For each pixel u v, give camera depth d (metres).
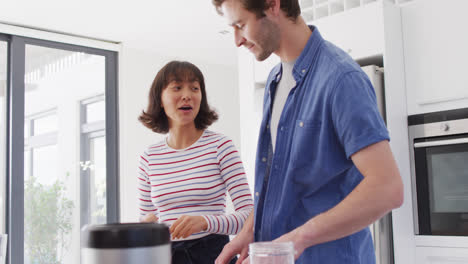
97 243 0.52
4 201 3.77
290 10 1.13
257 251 0.65
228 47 4.48
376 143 0.96
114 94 4.34
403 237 2.42
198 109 1.57
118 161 4.30
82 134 4.56
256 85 3.00
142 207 1.64
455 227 2.35
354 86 1.01
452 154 2.39
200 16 3.72
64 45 4.11
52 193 4.47
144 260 0.52
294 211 1.12
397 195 0.93
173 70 1.56
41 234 4.38
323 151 1.06
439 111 2.46
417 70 2.55
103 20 3.77
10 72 3.84
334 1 2.82
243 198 1.49
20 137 3.82
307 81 1.13
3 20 3.71
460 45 2.41
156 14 3.66
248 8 1.08
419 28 2.56
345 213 0.92
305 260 1.09
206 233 1.44
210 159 1.50
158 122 1.67
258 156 1.27
